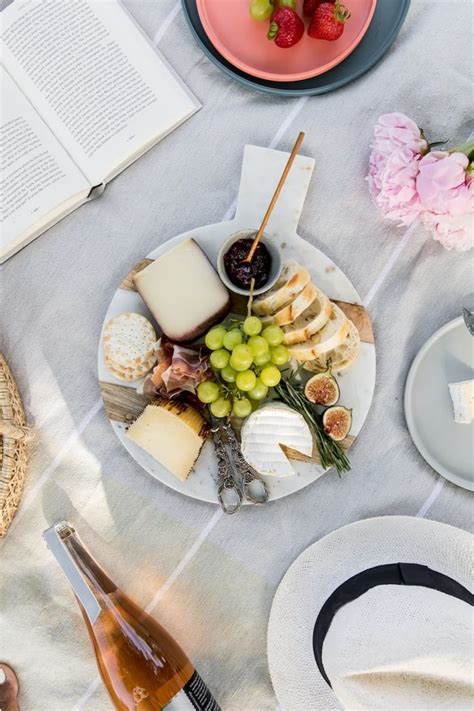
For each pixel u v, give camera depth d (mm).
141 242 953
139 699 863
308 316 881
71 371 957
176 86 939
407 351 941
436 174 812
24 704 944
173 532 944
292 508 940
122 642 873
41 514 950
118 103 936
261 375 821
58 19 931
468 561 869
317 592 891
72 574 787
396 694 686
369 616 723
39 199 930
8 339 960
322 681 888
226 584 943
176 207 951
